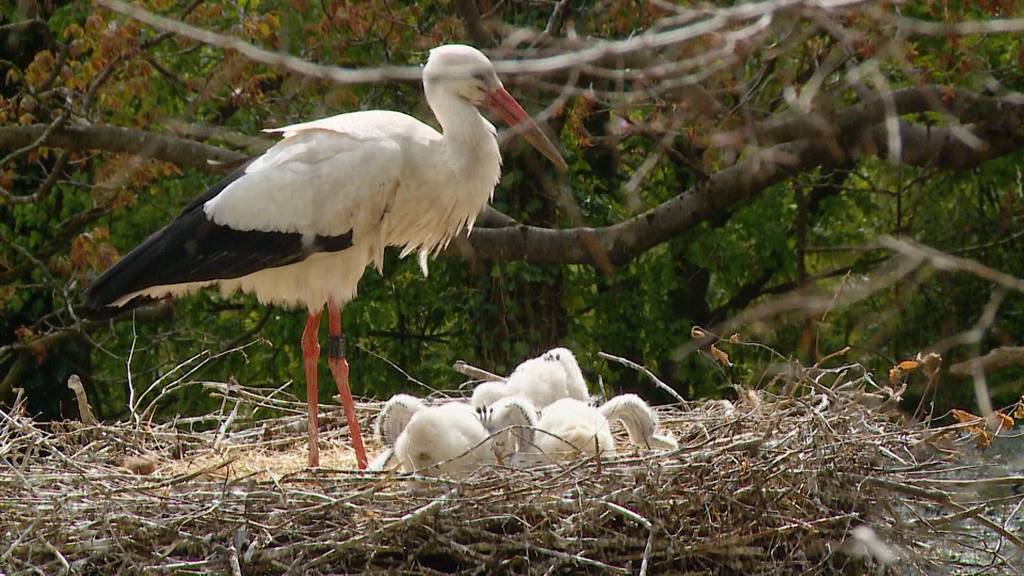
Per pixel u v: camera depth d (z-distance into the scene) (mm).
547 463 10117
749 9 6746
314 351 11711
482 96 11555
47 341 19219
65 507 8930
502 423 10586
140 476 9727
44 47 20500
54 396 21609
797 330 17391
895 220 22594
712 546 9039
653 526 8867
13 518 8945
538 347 20562
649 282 22812
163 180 21266
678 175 21438
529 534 8820
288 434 12547
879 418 10758
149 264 11367
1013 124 16469
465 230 16375
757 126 11031
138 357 23016
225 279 11492
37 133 17453
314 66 6949
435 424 10008
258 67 17469
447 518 8891
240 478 9172
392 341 23172
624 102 8852
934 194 21312
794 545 9266
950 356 18609
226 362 22734
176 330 21594
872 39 8812
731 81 11703
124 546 8820
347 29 15477
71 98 17438
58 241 19656
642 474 9148
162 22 7270
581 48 8820
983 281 19375
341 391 11594
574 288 21719
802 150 16656
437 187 11484
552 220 19641
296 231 11250
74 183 18844
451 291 21375
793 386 10578
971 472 11938
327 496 9008
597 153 18719
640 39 6879
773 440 10219
